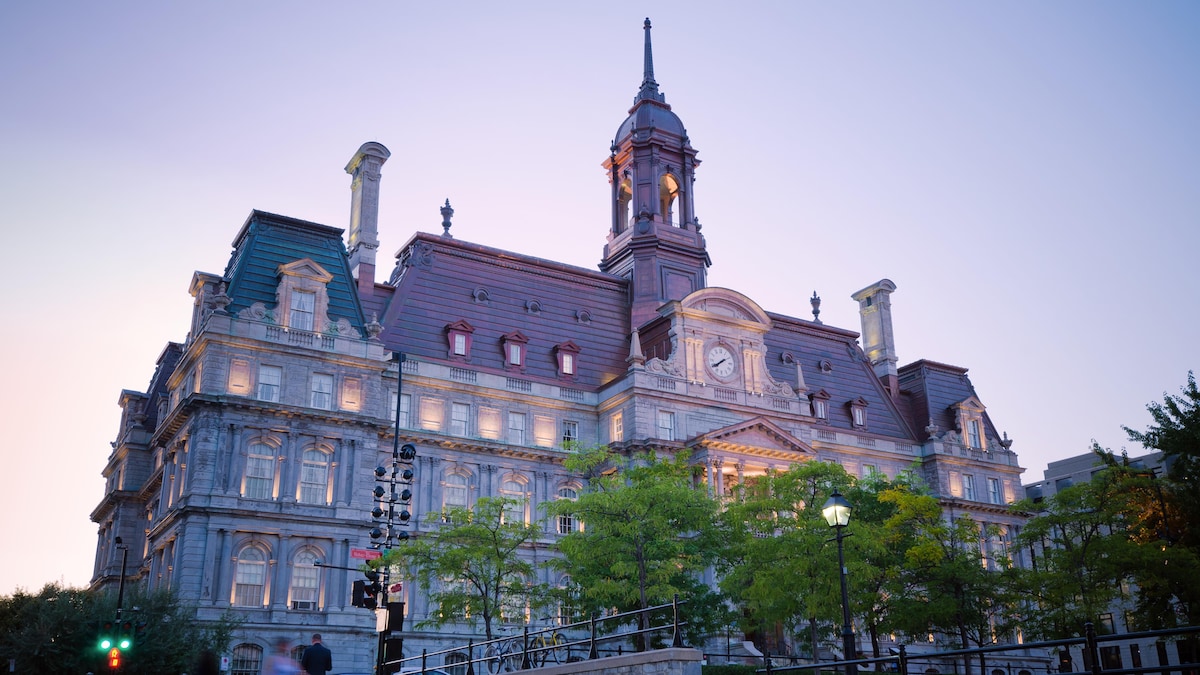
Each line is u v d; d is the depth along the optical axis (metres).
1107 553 69.94
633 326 98.00
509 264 95.19
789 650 83.62
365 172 91.44
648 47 114.38
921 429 112.38
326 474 77.31
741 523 69.69
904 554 73.62
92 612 62.00
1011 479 113.38
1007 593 75.69
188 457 74.62
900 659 26.33
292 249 82.75
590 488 86.31
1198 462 68.31
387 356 82.50
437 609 73.75
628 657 36.62
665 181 107.81
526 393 88.06
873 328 119.88
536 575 79.44
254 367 76.62
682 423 88.94
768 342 106.88
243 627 70.62
